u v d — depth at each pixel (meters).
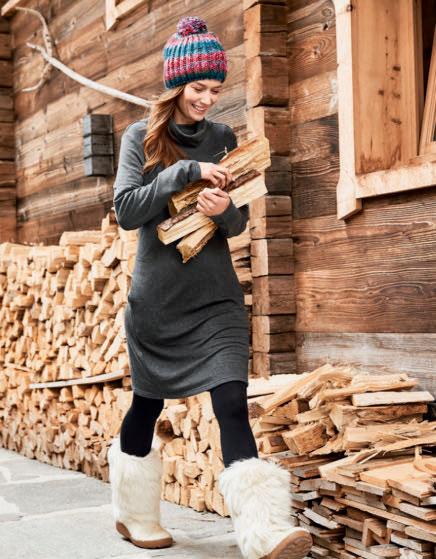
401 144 4.04
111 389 5.02
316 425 3.38
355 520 3.09
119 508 3.53
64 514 4.13
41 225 7.39
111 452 3.52
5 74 7.89
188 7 5.27
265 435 3.57
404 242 3.78
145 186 3.07
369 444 3.23
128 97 5.86
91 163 6.15
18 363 6.20
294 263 4.47
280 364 4.43
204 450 4.10
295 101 4.45
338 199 4.06
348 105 3.97
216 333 3.11
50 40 7.07
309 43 4.34
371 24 3.99
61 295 5.52
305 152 4.38
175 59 3.08
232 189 3.08
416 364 3.72
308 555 3.34
